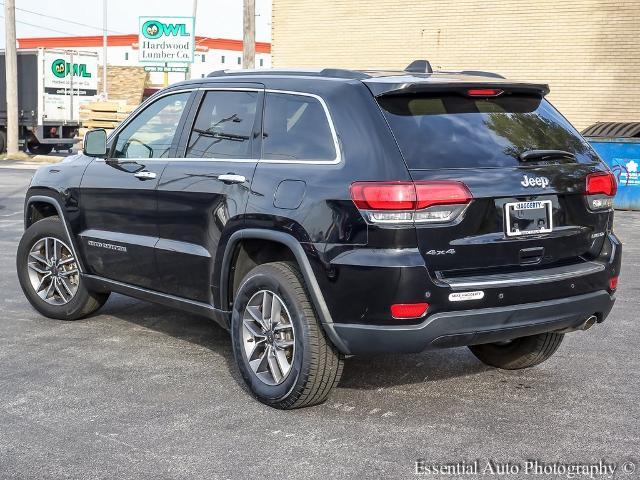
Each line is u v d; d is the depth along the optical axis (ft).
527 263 15.44
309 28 79.00
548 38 67.21
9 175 72.18
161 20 104.37
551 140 16.37
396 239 14.25
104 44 159.94
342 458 13.79
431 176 14.44
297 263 16.07
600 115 65.62
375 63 75.97
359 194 14.43
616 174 50.16
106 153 20.80
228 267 17.06
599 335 21.88
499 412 16.06
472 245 14.70
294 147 16.17
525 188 15.16
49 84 98.17
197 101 18.79
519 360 18.48
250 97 17.56
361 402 16.57
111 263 20.48
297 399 15.64
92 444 14.34
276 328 15.98
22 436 14.67
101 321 22.67
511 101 16.60
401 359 19.58
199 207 17.72
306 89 16.43
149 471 13.25
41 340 20.77
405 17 73.87
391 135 14.83
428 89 15.38
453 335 14.60
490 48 69.97
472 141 15.30
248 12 71.26
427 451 14.11
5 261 31.40
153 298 19.53
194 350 20.04
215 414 15.81
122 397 16.71
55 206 21.77
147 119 19.97
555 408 16.29
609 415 15.90
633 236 39.75
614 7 64.18
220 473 13.19
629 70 64.18
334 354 15.43
